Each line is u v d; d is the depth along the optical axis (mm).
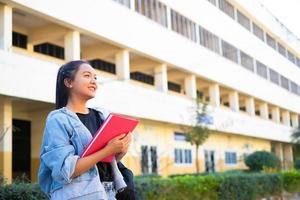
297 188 21547
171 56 21672
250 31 34719
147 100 19359
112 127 2344
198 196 12500
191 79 24422
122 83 17812
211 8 27531
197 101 21172
